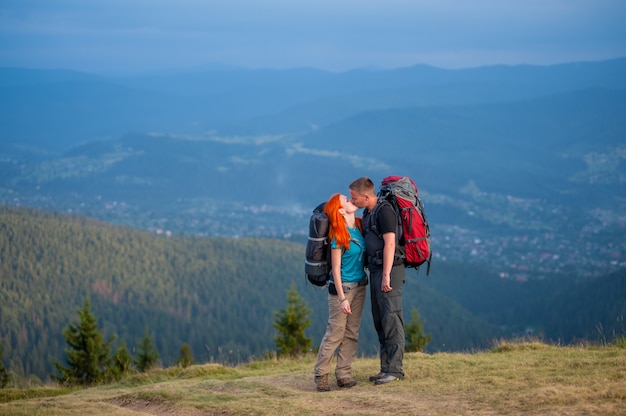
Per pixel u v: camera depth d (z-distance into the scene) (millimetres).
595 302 157250
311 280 8516
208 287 194625
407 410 6762
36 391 12695
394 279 8172
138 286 187125
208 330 167000
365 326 127062
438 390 7473
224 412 7668
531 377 7527
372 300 8422
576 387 6707
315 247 8352
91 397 9695
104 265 196500
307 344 27766
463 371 8445
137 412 8133
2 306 159250
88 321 29125
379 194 8383
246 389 8953
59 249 196000
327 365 8523
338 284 8242
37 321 158000
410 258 8164
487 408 6504
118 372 27609
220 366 13172
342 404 7402
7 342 143125
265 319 178625
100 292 183000
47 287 177875
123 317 173125
